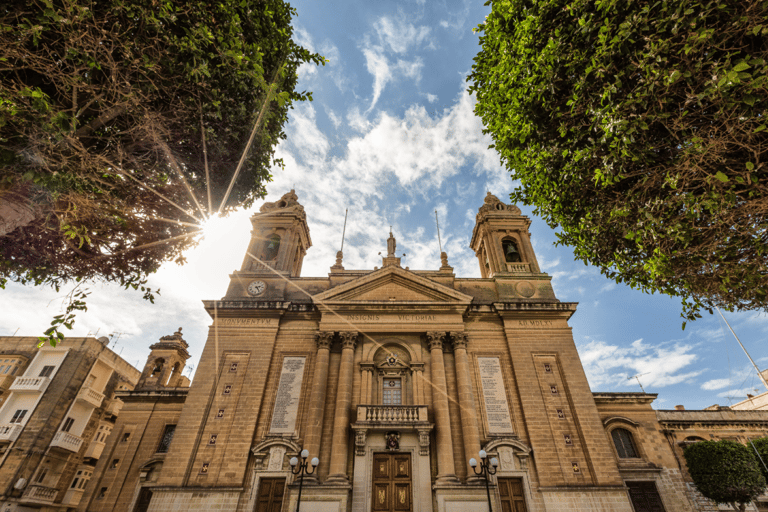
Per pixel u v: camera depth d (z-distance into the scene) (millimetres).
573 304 23219
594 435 19594
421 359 21953
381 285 24578
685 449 21812
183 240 11727
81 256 10508
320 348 21953
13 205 7750
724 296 10180
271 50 10750
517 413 20516
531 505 17844
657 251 9195
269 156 12367
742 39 6898
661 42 7141
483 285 25375
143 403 23984
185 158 9938
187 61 8055
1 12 6359
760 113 6832
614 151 8438
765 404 35125
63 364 31750
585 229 11281
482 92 14273
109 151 8398
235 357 21969
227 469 18641
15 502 26547
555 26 9750
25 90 6137
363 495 17766
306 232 30516
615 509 17641
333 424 19938
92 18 6570
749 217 8086
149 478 21125
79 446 31062
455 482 17719
